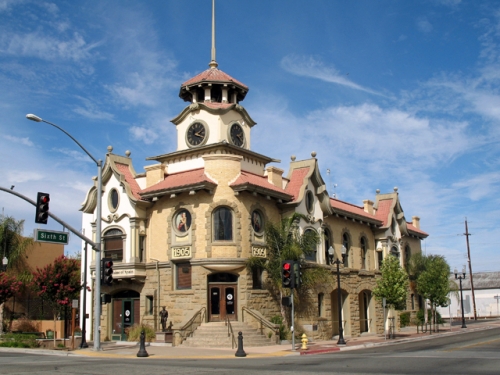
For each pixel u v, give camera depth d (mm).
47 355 26781
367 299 47031
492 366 17719
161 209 36281
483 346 27766
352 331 42375
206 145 37156
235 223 33812
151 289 35781
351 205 48562
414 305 53781
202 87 40750
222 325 32062
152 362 21781
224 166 34469
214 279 33812
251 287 33812
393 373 15805
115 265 36469
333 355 25234
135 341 34219
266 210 36219
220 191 34094
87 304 39188
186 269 34656
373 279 47188
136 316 36844
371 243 49438
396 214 52938
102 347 30859
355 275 44219
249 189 33688
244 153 38562
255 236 34938
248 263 33406
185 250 34281
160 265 35469
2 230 45906
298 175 39938
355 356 23672
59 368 18703
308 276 34500
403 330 49188
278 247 34406
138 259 36375
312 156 40562
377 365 18625
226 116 39312
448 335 41719
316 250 39656
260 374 15984
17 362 21812
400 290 38062
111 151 39156
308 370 17094
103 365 19969
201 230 33906
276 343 32156
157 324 35031
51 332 38500
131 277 35750
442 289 44781
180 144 40250
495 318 77688
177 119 40500
